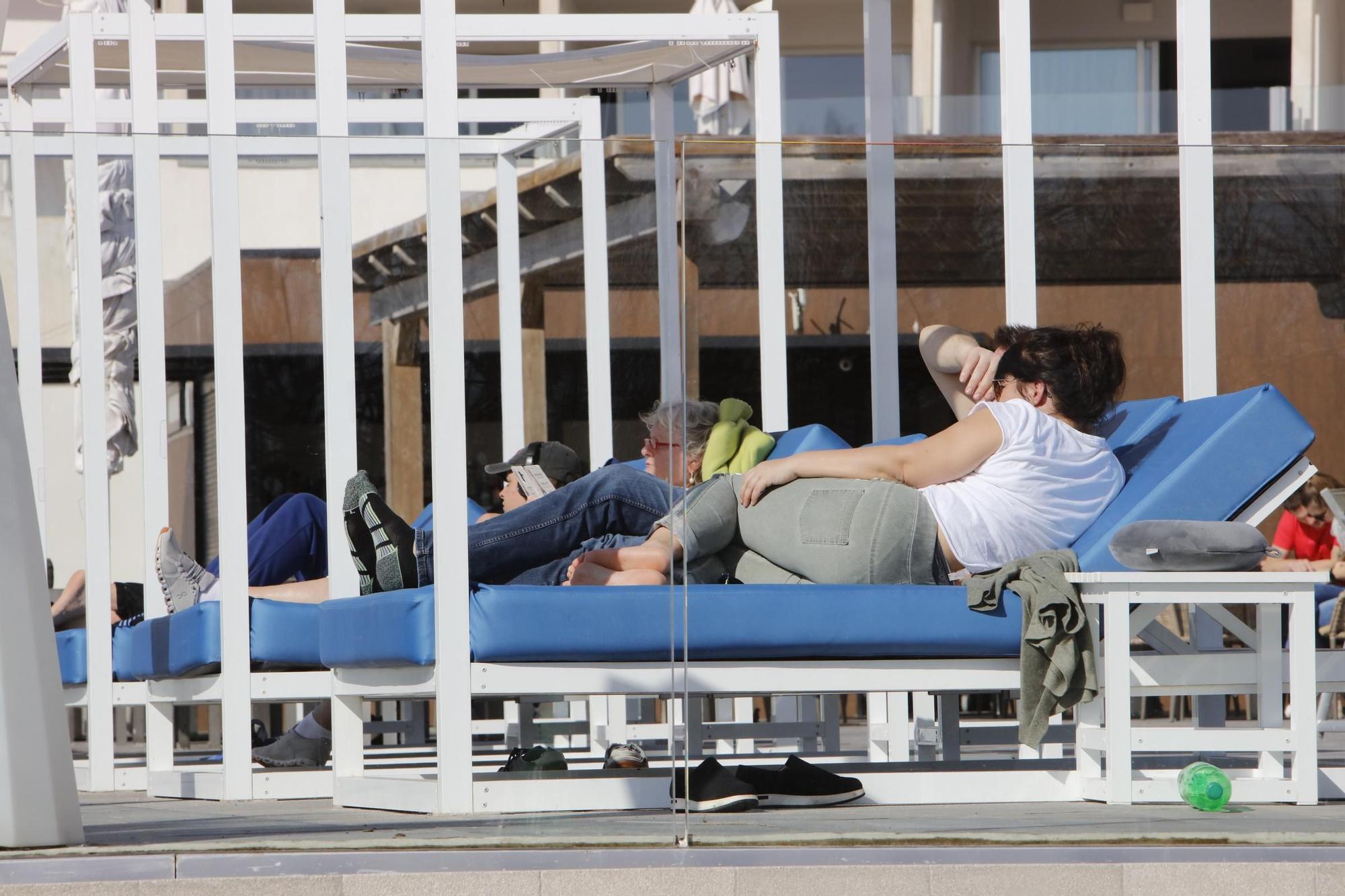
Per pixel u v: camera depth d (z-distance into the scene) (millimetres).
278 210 15039
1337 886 9070
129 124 23625
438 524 11391
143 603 14547
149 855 8680
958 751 15570
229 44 16359
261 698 14047
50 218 14312
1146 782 11906
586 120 23578
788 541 12703
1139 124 20000
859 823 9664
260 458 15320
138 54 19422
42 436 14633
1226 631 13164
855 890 8953
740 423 13242
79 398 14625
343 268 15023
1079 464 13438
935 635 12109
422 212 16969
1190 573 12062
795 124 22391
